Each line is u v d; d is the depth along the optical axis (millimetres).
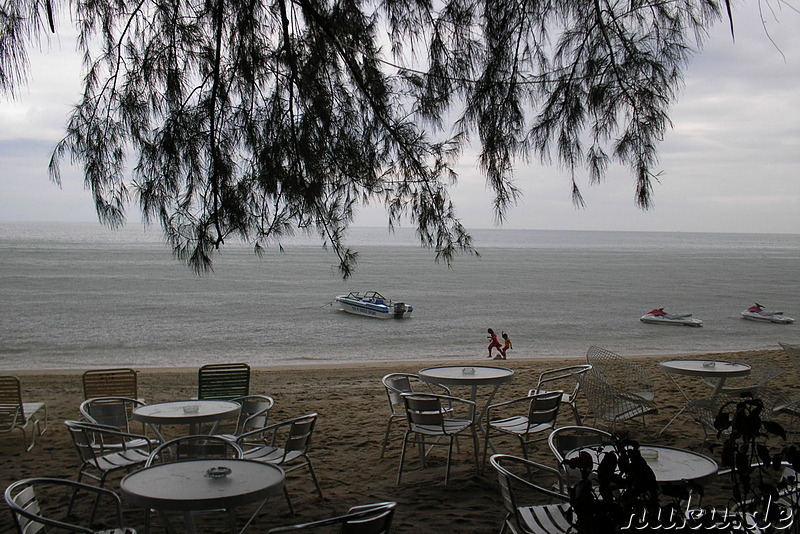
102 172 3730
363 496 6070
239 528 5316
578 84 3744
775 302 53281
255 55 3961
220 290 57750
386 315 40312
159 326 33938
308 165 4062
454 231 4402
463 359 23875
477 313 42469
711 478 4094
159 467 4312
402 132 4230
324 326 35125
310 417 5891
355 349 27266
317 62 4113
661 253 173125
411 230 4395
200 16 4000
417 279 75250
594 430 5160
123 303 45406
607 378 9273
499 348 24094
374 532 3686
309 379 14672
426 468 7008
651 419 9078
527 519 4207
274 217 4109
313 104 4113
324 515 5582
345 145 4199
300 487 6398
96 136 3730
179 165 3861
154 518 5562
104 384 9289
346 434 8680
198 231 3914
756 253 183875
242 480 4035
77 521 5508
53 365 22328
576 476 4594
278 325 35344
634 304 49562
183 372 16719
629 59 3613
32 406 8648
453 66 4016
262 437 7195
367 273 85000
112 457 6012
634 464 2414
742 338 32312
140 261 98875
